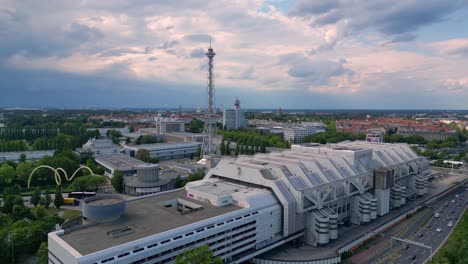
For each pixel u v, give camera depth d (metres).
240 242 138.62
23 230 144.25
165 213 138.12
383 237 175.75
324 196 165.50
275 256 145.62
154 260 112.19
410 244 166.38
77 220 143.12
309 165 179.38
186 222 127.62
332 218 161.25
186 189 166.88
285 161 184.50
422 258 150.25
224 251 133.00
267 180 158.88
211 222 128.88
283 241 153.50
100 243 108.06
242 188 164.00
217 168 183.75
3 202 199.38
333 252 149.88
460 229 169.38
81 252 101.31
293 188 156.88
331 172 182.50
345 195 181.38
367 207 184.50
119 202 129.88
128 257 105.25
